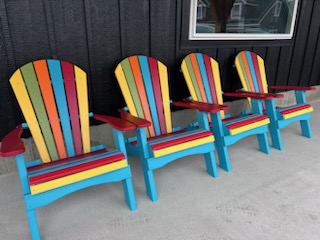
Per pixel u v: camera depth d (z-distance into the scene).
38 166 1.29
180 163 1.94
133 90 1.76
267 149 2.07
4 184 1.65
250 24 2.54
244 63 2.35
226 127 1.72
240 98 2.79
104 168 1.22
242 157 2.03
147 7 1.90
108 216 1.36
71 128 1.55
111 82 1.94
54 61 1.52
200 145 1.59
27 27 1.54
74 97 1.56
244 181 1.68
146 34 1.97
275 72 2.98
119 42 1.87
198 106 1.71
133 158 2.07
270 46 2.78
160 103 1.87
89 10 1.69
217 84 2.17
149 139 1.62
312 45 3.21
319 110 3.25
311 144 2.26
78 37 1.71
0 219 1.34
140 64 1.81
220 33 2.34
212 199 1.50
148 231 1.25
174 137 1.53
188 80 2.01
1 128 1.66
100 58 1.84
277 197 1.51
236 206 1.43
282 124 2.09
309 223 1.30
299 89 2.26
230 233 1.24
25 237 1.22
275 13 2.69
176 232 1.24
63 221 1.33
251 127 1.83
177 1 2.01
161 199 1.50
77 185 1.19
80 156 1.41
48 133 1.48
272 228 1.27
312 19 3.04
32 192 1.07
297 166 1.88
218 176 1.75
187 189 1.60
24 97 1.42
